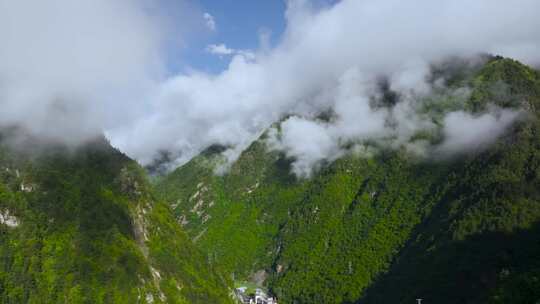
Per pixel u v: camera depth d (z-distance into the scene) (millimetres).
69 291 186750
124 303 191875
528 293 146625
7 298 180375
